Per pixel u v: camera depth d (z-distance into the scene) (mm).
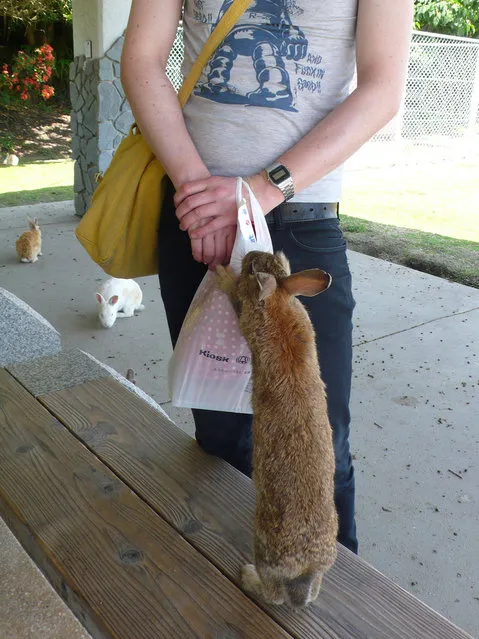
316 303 2051
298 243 2006
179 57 9266
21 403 2699
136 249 2244
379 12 1820
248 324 1670
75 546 1902
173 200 2006
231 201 1793
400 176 13195
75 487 2166
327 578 1795
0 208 9867
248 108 1898
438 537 3252
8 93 18531
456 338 5590
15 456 2334
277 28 1844
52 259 7402
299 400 1579
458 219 9805
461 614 2787
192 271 2129
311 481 1546
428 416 4355
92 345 5285
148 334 5539
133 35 1960
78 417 2592
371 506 3463
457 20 17391
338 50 1901
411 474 3744
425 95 14273
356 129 1823
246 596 1732
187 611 1680
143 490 2154
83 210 9281
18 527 2084
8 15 18281
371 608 1704
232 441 2322
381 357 5180
